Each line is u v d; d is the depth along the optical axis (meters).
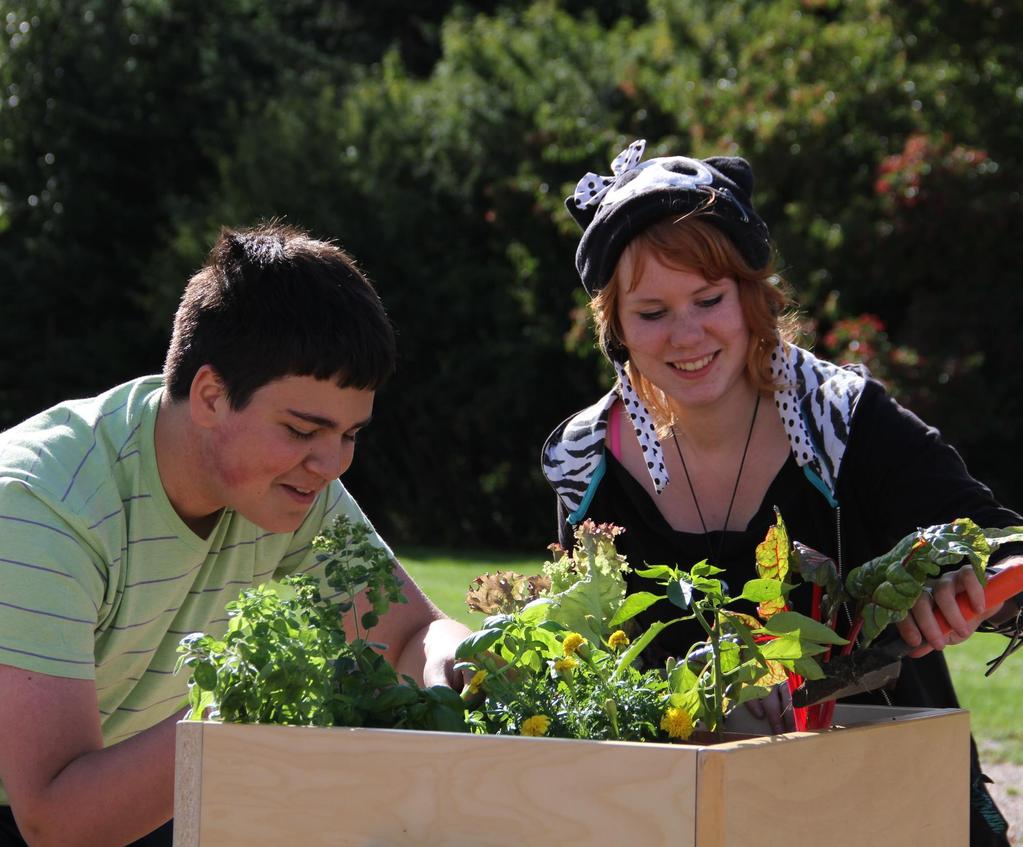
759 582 2.05
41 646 2.45
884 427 2.83
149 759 2.32
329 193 20.66
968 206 15.81
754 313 2.88
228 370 2.50
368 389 2.51
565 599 2.25
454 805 1.93
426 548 19.12
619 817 1.83
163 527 2.72
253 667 2.09
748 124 17.03
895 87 17.27
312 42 27.55
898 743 2.16
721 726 2.08
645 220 2.81
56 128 23.03
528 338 19.14
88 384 22.66
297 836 2.02
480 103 20.59
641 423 3.00
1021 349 16.27
